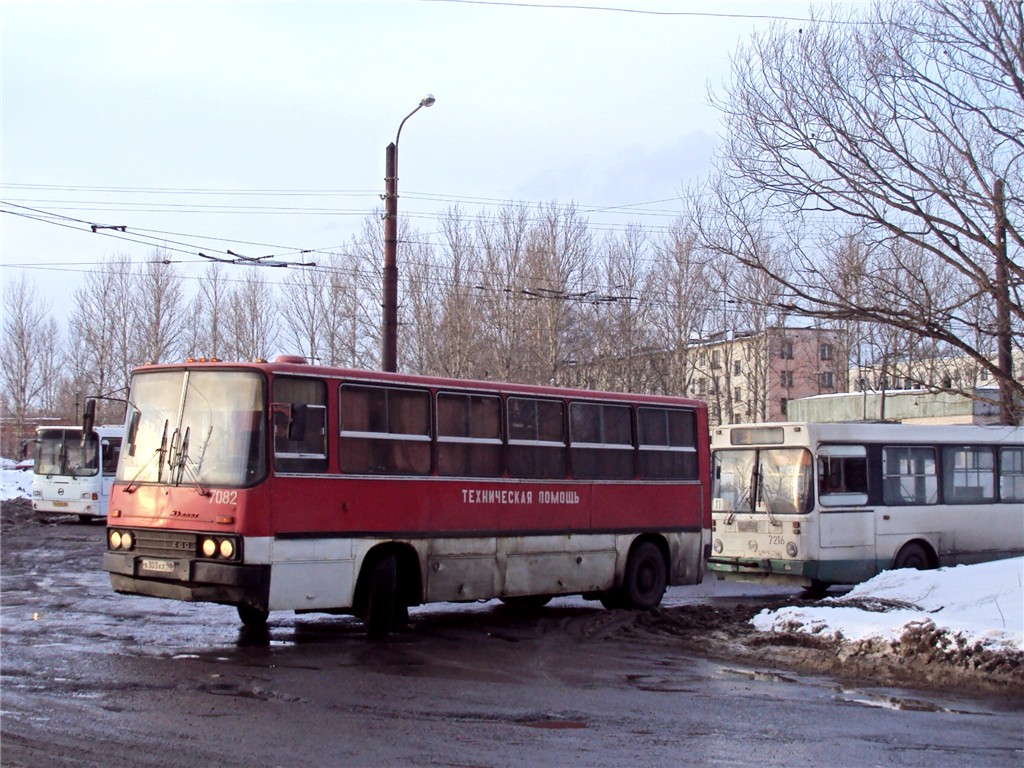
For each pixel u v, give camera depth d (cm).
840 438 1802
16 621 1262
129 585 1154
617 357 4403
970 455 1977
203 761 685
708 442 1695
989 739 823
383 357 2003
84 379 5688
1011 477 2030
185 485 1131
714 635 1288
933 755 767
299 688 919
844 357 4275
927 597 1420
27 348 6312
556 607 1606
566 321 4328
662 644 1245
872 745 789
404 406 1275
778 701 944
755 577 1802
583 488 1483
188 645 1124
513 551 1381
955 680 1051
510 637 1278
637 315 4431
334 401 1198
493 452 1373
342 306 4762
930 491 1908
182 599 1116
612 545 1515
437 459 1302
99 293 5644
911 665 1096
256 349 5494
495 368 4212
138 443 1188
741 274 3638
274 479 1121
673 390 4391
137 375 1216
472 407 1357
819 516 1752
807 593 1891
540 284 4231
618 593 1543
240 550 1091
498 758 719
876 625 1199
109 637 1159
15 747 704
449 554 1303
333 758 702
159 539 1138
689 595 1872
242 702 856
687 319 4372
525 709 874
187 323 5681
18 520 3341
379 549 1238
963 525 1936
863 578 1791
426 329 4281
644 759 728
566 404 1478
